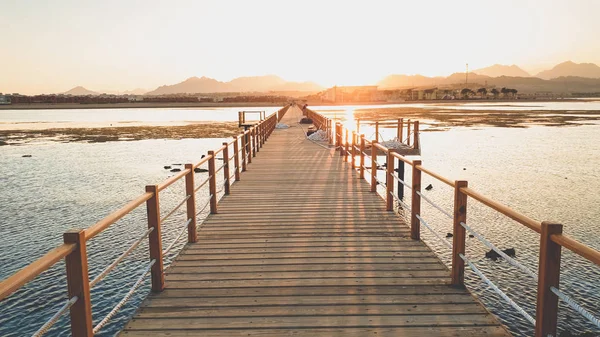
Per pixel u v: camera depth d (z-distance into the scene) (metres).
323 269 4.92
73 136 36.59
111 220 3.09
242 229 6.58
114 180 17.53
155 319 3.76
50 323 2.32
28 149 27.61
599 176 16.88
